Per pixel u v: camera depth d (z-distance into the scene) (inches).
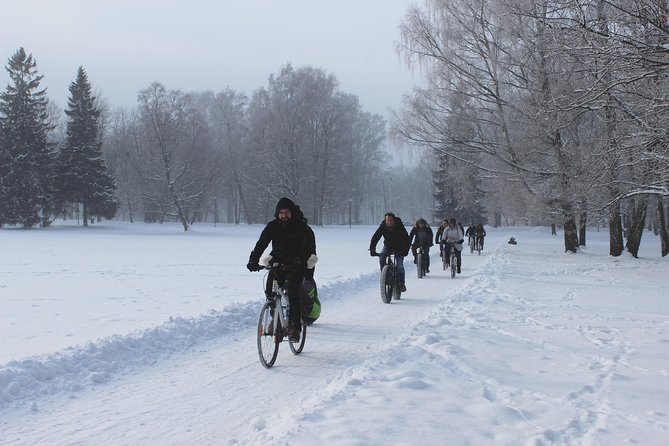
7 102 2434.8
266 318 252.8
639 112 426.9
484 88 983.6
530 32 591.8
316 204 2979.8
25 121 2421.3
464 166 1087.6
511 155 984.9
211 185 2984.7
